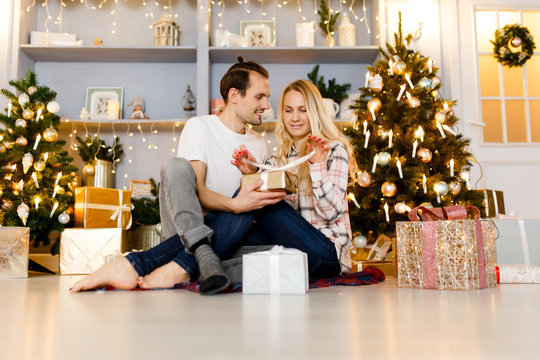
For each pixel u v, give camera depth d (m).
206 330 0.74
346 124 3.26
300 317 0.88
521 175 3.33
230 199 1.42
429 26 3.38
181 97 3.63
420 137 2.45
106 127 3.43
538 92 3.45
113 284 1.37
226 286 1.19
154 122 3.30
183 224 1.32
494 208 2.59
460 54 3.39
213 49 3.32
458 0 3.44
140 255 1.39
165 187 1.40
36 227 2.55
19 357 0.57
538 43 3.49
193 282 1.40
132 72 3.64
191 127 1.83
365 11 3.71
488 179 3.30
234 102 1.90
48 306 1.04
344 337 0.68
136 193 3.06
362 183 2.41
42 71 3.58
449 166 2.52
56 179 2.71
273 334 0.71
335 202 1.54
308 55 3.47
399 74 2.62
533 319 0.85
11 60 3.27
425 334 0.71
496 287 1.52
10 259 2.18
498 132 3.40
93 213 2.59
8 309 1.00
